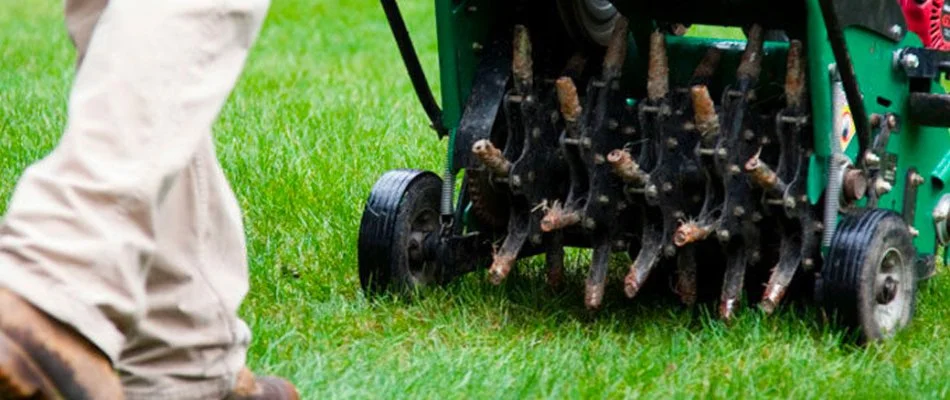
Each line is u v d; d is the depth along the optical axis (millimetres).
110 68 6641
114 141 6527
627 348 12445
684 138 12789
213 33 6848
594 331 13188
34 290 6277
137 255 6512
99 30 6820
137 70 6633
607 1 13898
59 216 6383
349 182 17828
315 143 20078
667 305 14062
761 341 12352
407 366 11445
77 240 6371
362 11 39469
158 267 7562
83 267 6359
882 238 12531
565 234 13734
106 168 6477
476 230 14156
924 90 13586
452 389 10734
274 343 11609
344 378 10820
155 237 6617
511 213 13445
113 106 6570
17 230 6363
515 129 13258
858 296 12320
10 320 6188
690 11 12938
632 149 13117
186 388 7906
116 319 6480
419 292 13695
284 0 40844
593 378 11211
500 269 13117
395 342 12438
